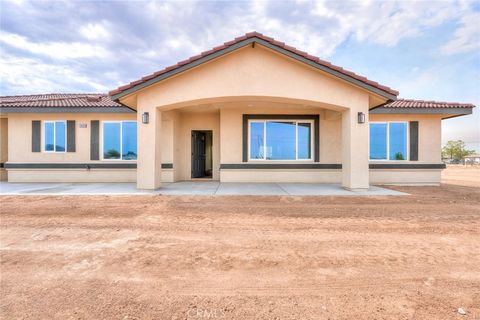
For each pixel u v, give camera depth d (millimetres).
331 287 2984
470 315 2465
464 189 10555
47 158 11836
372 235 4758
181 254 3896
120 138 11969
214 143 13180
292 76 8711
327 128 11930
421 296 2797
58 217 5906
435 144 11695
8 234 4758
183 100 8797
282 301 2709
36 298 2725
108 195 8398
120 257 3773
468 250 4059
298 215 6148
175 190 9305
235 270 3396
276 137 12016
